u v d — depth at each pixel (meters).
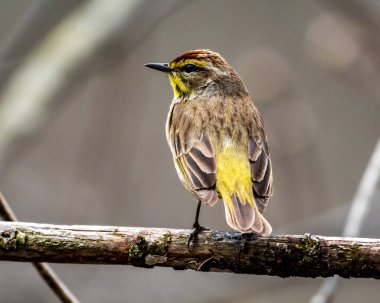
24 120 13.41
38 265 9.26
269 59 14.16
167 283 15.62
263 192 9.56
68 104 17.42
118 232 8.68
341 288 16.09
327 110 18.28
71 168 17.03
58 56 14.06
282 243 8.61
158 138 17.47
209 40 18.80
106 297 15.45
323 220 14.55
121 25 14.52
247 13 19.05
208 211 16.58
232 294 15.43
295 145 14.24
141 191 16.72
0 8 17.62
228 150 10.09
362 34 14.63
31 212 16.27
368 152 17.89
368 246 8.46
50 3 15.13
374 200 14.47
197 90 11.69
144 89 17.56
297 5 19.03
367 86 14.42
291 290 16.48
